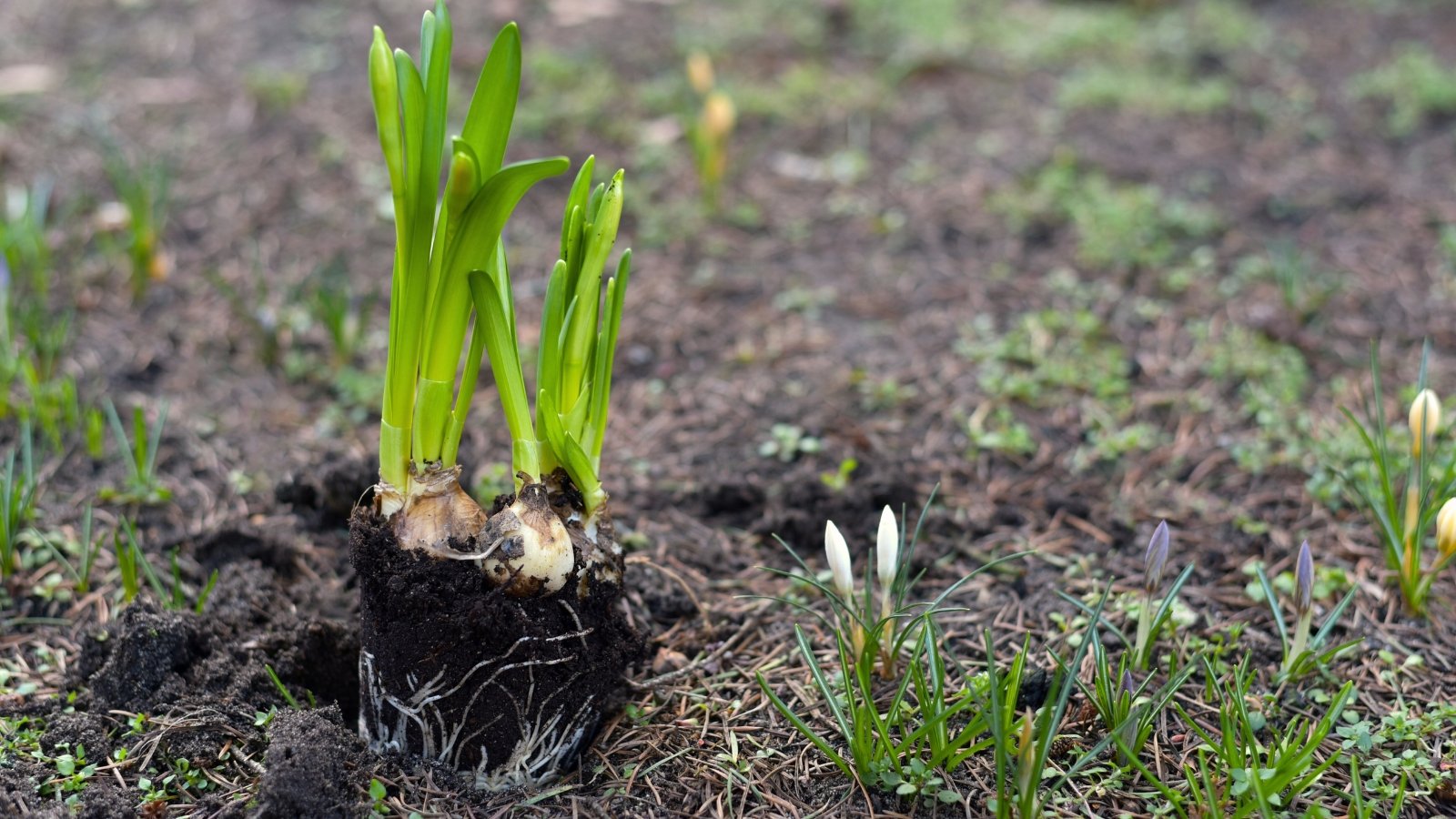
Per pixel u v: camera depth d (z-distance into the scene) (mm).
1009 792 910
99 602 1062
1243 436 1222
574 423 918
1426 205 1645
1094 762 948
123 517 1055
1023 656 925
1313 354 1317
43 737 956
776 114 1912
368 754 938
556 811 930
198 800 932
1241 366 1289
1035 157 1786
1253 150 1823
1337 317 1373
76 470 1174
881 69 2088
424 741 935
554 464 926
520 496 914
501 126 877
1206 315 1380
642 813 930
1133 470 1188
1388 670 1014
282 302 1392
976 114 1944
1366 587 1073
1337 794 930
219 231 1556
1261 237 1568
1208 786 890
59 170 1662
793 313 1408
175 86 1953
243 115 1860
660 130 1840
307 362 1313
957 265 1515
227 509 1143
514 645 914
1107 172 1737
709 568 1100
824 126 1887
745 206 1646
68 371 1280
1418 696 998
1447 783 934
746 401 1270
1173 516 1140
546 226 1605
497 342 898
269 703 981
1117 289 1435
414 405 913
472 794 934
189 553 1093
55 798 930
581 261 907
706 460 1202
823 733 972
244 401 1268
